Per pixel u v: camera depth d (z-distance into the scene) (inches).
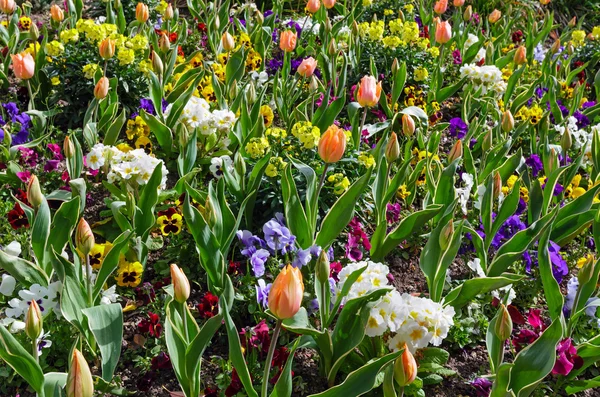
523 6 142.0
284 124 88.0
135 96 85.0
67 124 83.8
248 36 97.7
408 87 93.0
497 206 75.4
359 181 64.2
